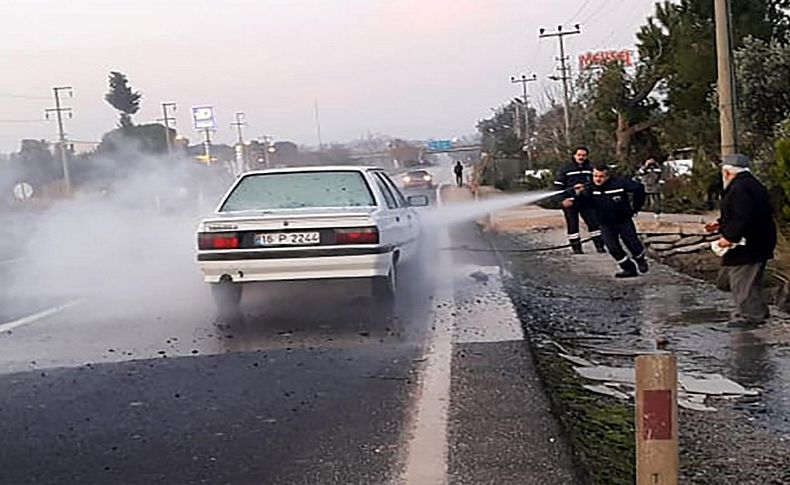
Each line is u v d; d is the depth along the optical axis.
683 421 5.60
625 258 11.83
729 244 8.31
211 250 8.97
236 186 10.47
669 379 3.39
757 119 19.39
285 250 8.88
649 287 10.91
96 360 7.39
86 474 4.60
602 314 9.24
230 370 6.80
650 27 27.33
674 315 9.05
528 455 4.59
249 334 8.33
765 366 6.88
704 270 11.80
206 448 4.94
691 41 22.62
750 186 8.24
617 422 5.49
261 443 4.98
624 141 29.27
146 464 4.71
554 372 6.59
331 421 5.34
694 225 15.49
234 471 4.56
